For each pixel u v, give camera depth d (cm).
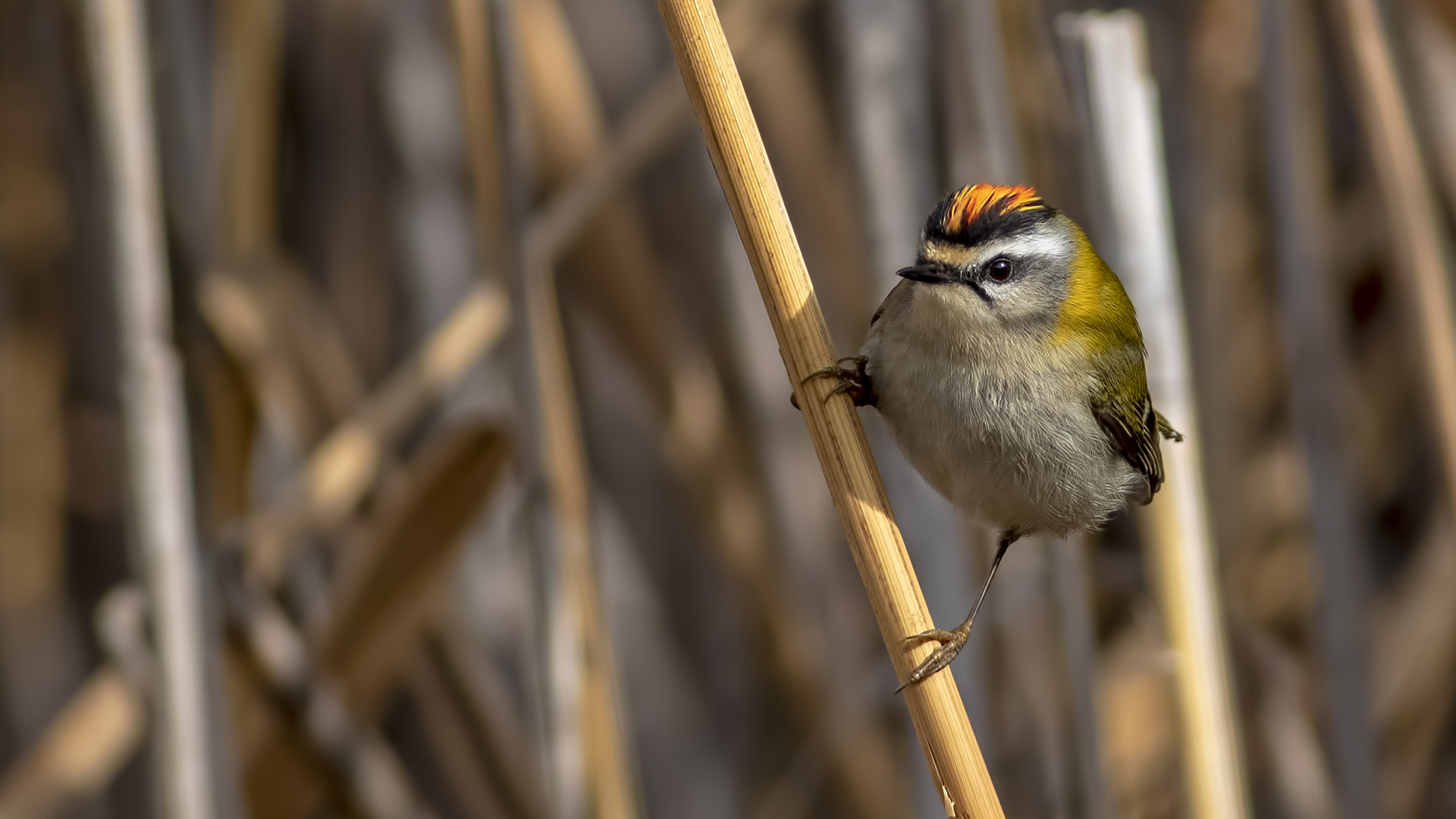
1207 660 791
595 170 967
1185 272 1209
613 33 1378
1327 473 1001
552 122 1073
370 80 1263
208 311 970
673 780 1269
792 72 1169
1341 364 1124
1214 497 1200
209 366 969
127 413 829
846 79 963
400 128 1248
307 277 1261
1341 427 999
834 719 1111
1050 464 723
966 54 959
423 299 1248
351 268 1262
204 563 870
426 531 916
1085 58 822
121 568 1334
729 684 1300
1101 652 1073
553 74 1073
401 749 1168
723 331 1199
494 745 1056
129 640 903
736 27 1036
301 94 1275
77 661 1325
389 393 982
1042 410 716
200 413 934
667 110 967
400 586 925
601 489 1306
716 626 1316
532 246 856
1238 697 1157
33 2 1296
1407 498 1295
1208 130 1212
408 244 1252
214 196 1038
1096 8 1236
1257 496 1212
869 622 1229
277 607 960
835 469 571
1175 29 1237
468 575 1196
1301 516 1210
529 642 1015
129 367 828
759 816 1138
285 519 943
